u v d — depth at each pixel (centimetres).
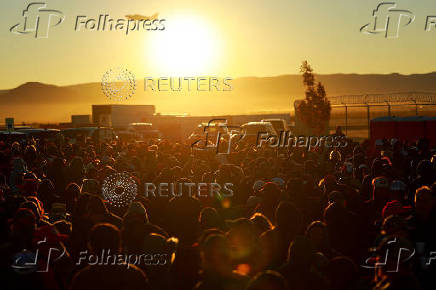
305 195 1305
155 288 834
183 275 845
